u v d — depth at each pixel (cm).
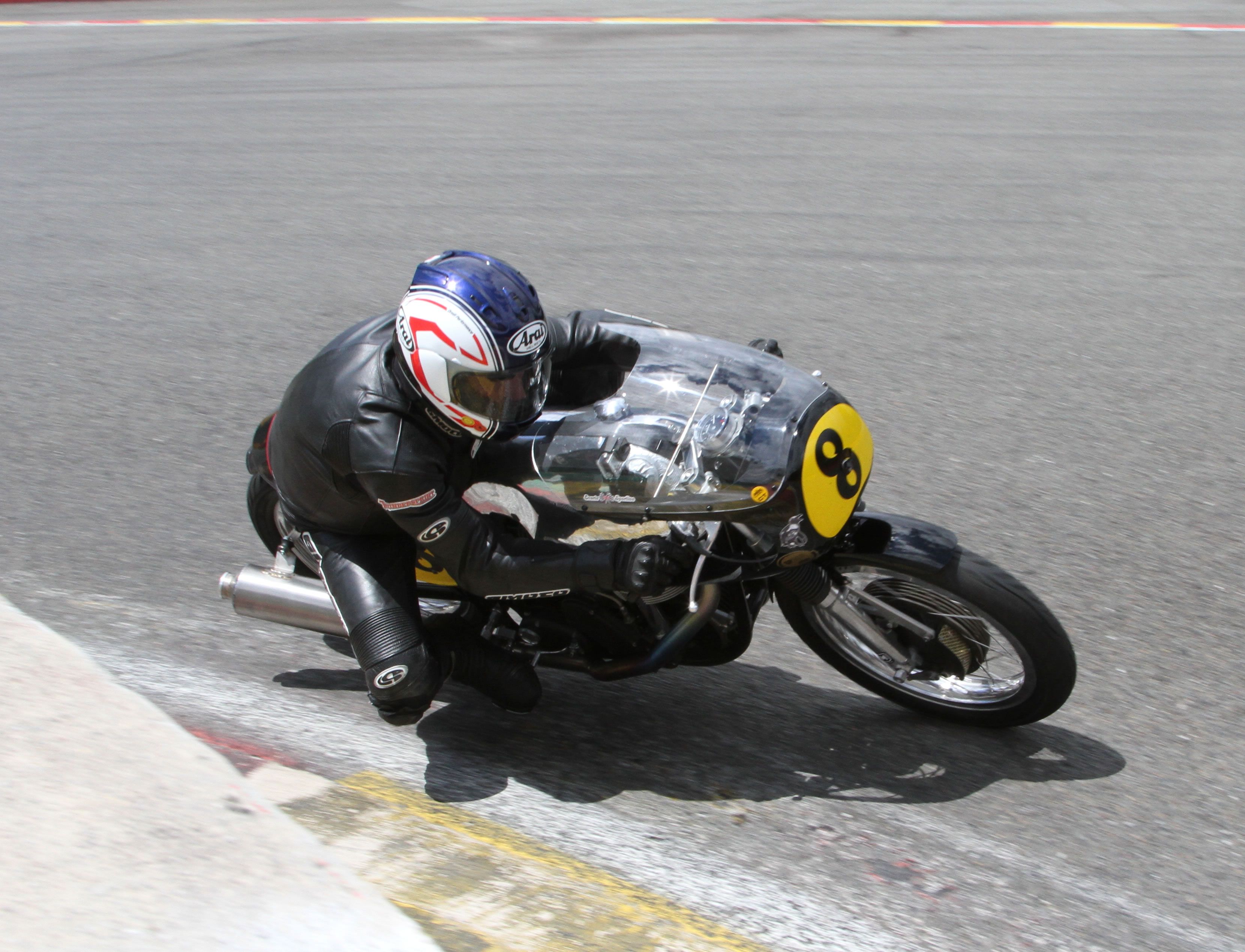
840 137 1052
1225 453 497
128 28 1780
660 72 1364
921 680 344
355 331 311
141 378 589
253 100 1257
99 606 399
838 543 314
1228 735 334
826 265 738
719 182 921
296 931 230
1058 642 309
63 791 264
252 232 827
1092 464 489
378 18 1830
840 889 278
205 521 454
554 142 1059
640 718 349
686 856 288
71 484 482
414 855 278
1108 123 1079
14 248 805
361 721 345
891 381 571
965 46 1475
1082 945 262
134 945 223
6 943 220
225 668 368
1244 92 1188
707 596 303
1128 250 759
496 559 295
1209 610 392
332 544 320
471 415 279
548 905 262
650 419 304
